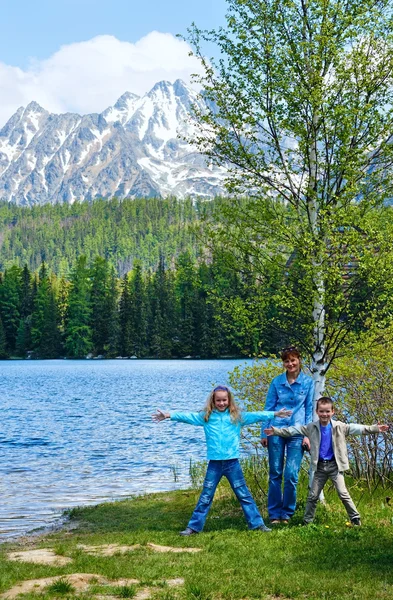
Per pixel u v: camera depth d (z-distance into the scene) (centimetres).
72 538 1129
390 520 1002
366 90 1099
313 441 980
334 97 1101
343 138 1073
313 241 1073
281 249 1118
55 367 10425
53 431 3100
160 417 982
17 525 1321
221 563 788
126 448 2514
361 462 1262
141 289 14162
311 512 979
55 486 1781
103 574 752
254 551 838
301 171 1132
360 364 1199
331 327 1121
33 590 686
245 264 1162
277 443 1029
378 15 1088
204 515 996
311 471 1049
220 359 12006
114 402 4703
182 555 842
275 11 1115
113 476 1933
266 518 1066
